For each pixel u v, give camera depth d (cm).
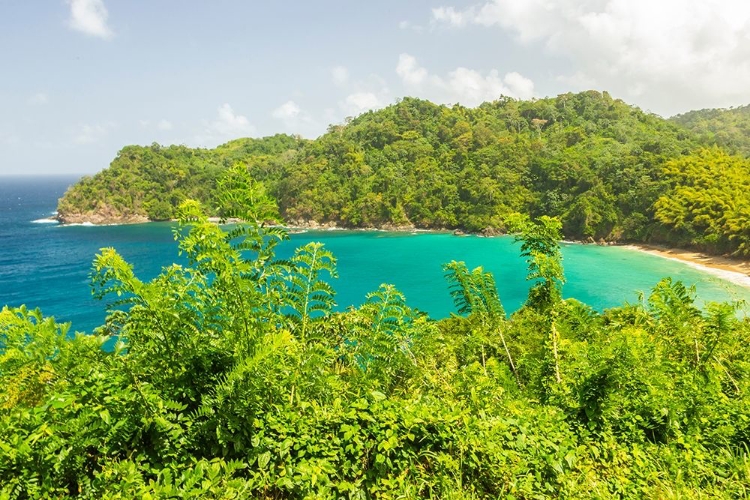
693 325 655
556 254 879
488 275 855
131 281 348
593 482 388
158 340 363
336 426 386
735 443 465
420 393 538
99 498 295
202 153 14362
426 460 395
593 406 478
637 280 4684
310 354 428
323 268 480
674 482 397
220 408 339
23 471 295
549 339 654
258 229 405
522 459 386
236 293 365
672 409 469
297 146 16475
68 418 320
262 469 341
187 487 283
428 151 10725
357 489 353
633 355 499
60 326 373
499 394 525
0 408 386
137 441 326
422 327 646
